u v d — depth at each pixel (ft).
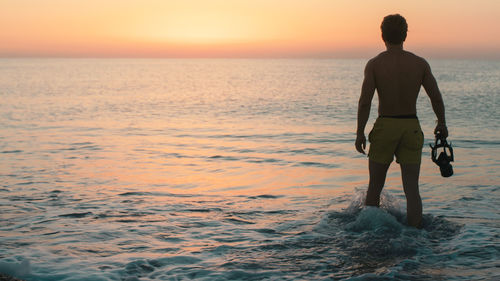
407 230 12.67
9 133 50.60
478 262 10.28
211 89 188.24
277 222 14.53
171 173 27.14
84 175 26.20
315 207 16.94
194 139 46.06
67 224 14.28
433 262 10.36
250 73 536.01
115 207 17.20
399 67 13.34
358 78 341.82
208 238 12.71
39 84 211.61
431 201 17.80
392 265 10.17
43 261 10.57
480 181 22.63
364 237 12.17
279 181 24.32
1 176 25.63
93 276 9.61
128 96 137.80
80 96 132.46
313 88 190.49
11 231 13.41
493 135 45.24
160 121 66.69
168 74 488.44
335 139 44.96
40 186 22.52
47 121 65.26
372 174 13.79
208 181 24.50
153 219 15.06
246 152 36.76
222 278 9.58
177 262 10.59
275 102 109.40
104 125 60.59
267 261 10.61
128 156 34.55
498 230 12.87
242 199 19.15
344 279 9.40
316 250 11.33
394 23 13.52
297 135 48.57
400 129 13.23
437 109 13.64
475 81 244.42
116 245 12.02
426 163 29.17
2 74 369.71
